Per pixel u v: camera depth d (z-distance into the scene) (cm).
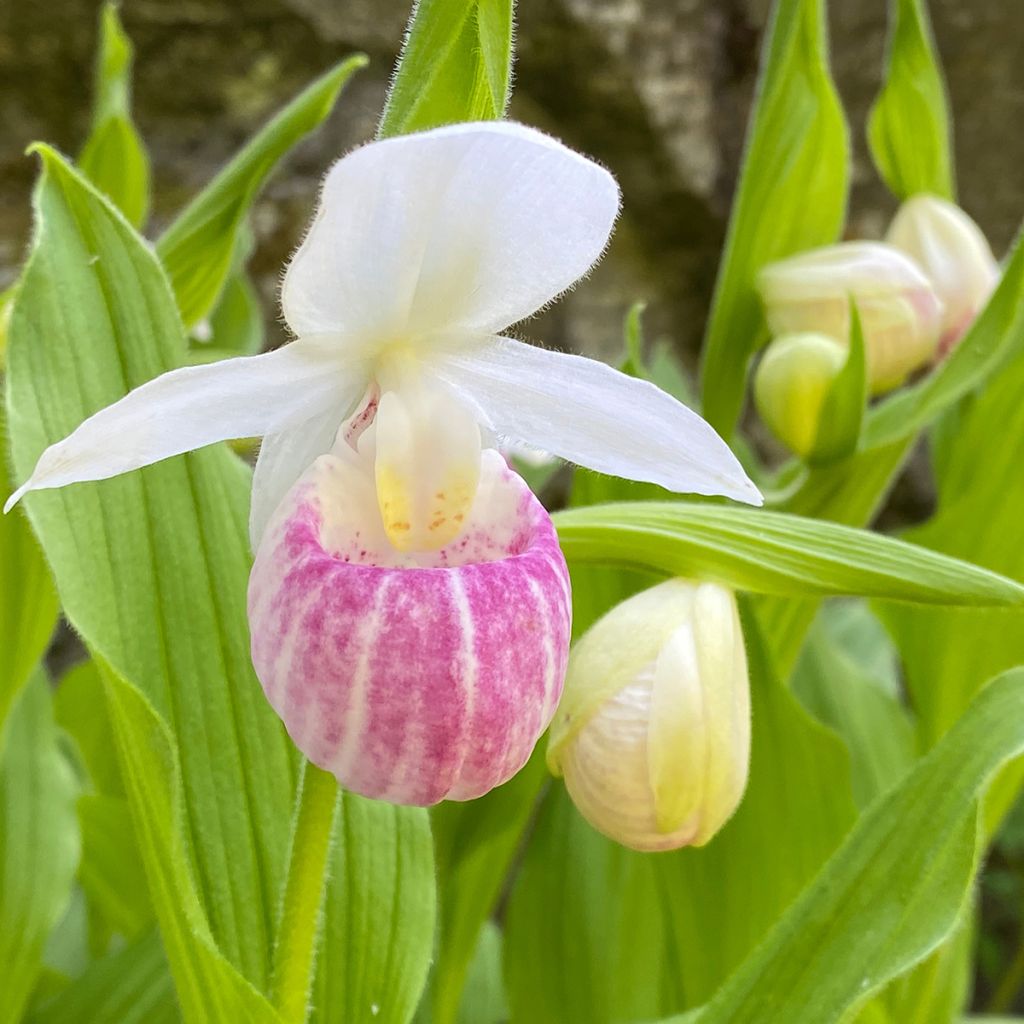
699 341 93
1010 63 90
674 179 87
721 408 46
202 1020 35
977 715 36
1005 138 92
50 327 35
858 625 69
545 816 45
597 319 89
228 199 40
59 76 75
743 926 42
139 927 46
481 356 34
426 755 32
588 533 36
